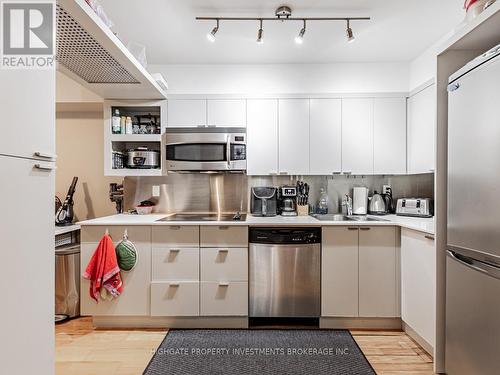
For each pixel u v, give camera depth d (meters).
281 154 2.89
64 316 2.58
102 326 2.46
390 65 3.00
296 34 2.47
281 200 3.06
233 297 2.42
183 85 3.02
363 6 2.10
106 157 2.86
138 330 2.41
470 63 1.47
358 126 2.88
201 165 2.80
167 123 2.90
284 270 2.43
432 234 1.88
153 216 2.84
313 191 3.14
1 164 1.01
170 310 2.42
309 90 3.01
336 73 3.01
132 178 3.17
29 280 1.14
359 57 2.90
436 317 1.79
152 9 2.12
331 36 2.50
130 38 2.53
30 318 1.15
